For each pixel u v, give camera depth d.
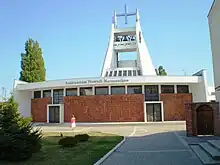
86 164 10.00
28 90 44.94
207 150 12.02
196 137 18.06
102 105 38.66
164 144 15.52
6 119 10.89
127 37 54.44
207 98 37.72
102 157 11.47
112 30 53.47
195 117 18.94
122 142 16.59
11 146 10.12
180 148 13.89
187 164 10.06
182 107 38.59
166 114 38.19
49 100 42.62
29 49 53.72
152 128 27.70
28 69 53.00
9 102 11.83
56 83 40.03
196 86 38.88
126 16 54.44
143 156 11.91
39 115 43.88
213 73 18.83
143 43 51.84
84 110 39.31
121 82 37.31
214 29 18.02
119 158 11.56
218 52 17.31
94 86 39.25
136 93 38.47
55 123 40.34
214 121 18.53
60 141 14.69
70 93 40.94
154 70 51.03
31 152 10.79
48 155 11.91
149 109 38.28
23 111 44.50
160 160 10.91
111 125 34.25
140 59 49.06
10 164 9.92
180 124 32.62
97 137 19.44
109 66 49.84
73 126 28.34
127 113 37.97
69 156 11.69
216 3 17.03
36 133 11.56
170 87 39.06
